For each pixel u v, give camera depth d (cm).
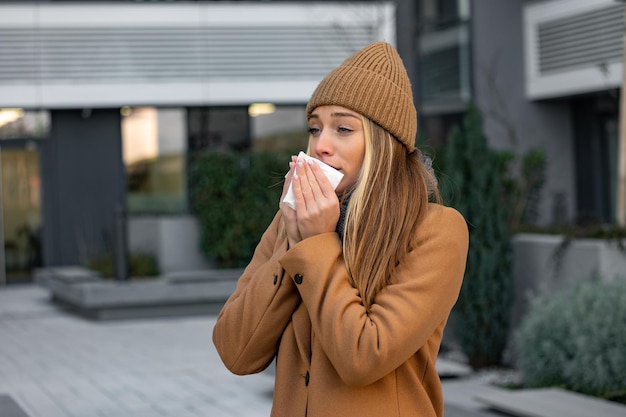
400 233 177
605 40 1451
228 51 1611
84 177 1614
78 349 897
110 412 606
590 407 515
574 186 1636
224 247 1412
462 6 1622
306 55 1623
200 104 1609
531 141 1617
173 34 1595
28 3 1555
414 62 1612
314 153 185
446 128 1628
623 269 673
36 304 1322
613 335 577
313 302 172
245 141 1661
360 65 182
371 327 165
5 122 1588
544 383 616
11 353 881
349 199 184
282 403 183
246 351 189
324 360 177
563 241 699
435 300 172
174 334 991
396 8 1603
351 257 175
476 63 1608
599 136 1598
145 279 1218
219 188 1410
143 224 1425
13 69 1555
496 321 728
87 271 1330
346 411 172
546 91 1573
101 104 1578
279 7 1617
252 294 187
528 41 1609
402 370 177
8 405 598
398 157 183
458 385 673
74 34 1570
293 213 180
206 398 647
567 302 630
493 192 735
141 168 1636
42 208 1602
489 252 728
